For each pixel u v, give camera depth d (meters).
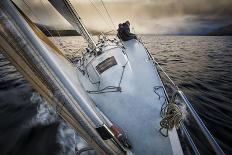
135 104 4.05
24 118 6.04
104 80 4.81
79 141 4.91
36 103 7.12
